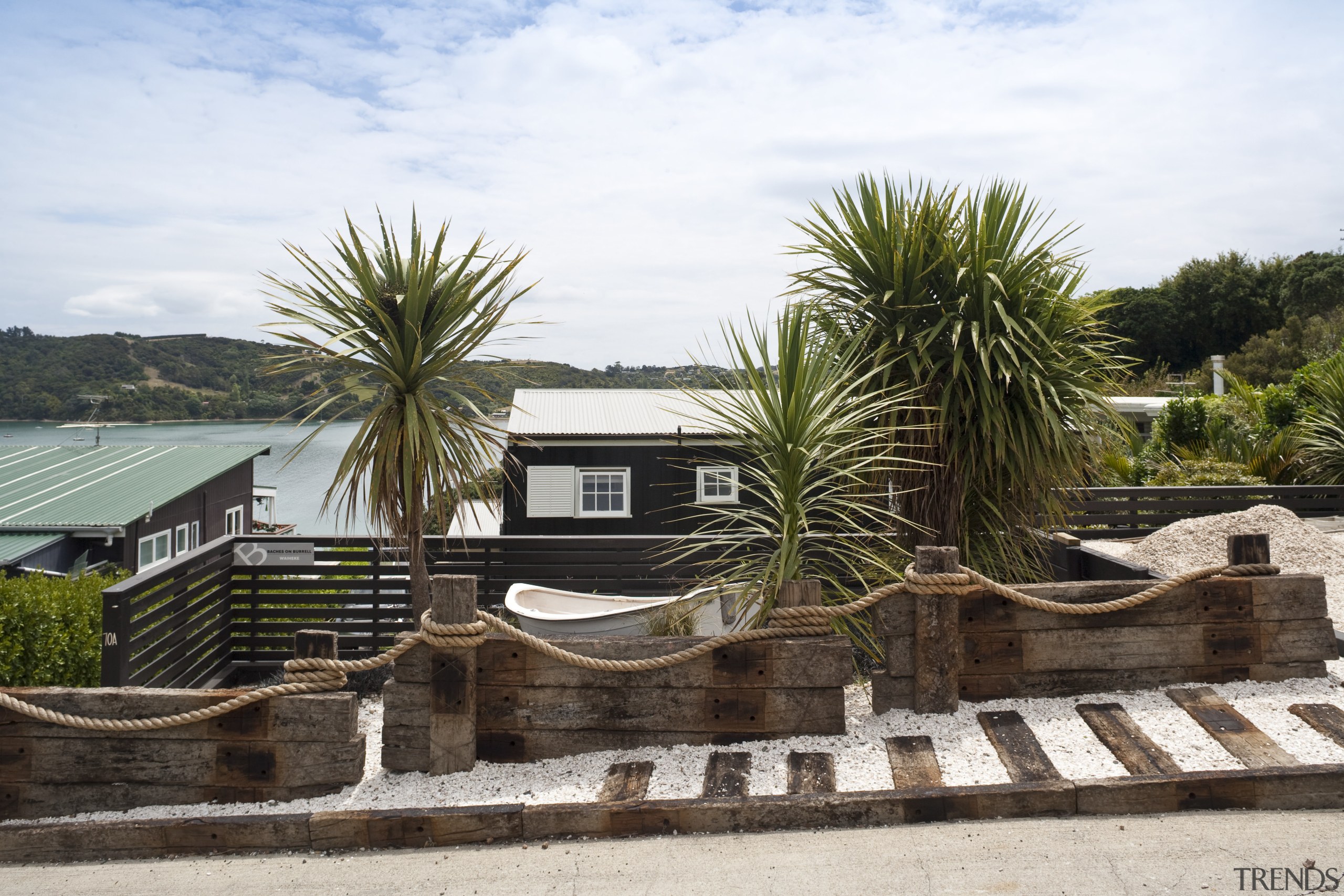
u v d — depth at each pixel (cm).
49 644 658
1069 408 452
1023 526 474
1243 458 1199
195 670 507
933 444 455
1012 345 446
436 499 456
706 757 341
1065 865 254
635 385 1956
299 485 3653
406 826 300
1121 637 370
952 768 315
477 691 356
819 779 312
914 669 364
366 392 456
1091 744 326
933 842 275
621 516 1636
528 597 495
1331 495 972
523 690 356
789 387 402
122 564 1608
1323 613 372
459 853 291
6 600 652
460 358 477
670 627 448
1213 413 1299
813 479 452
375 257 477
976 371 456
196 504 1930
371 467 466
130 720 336
